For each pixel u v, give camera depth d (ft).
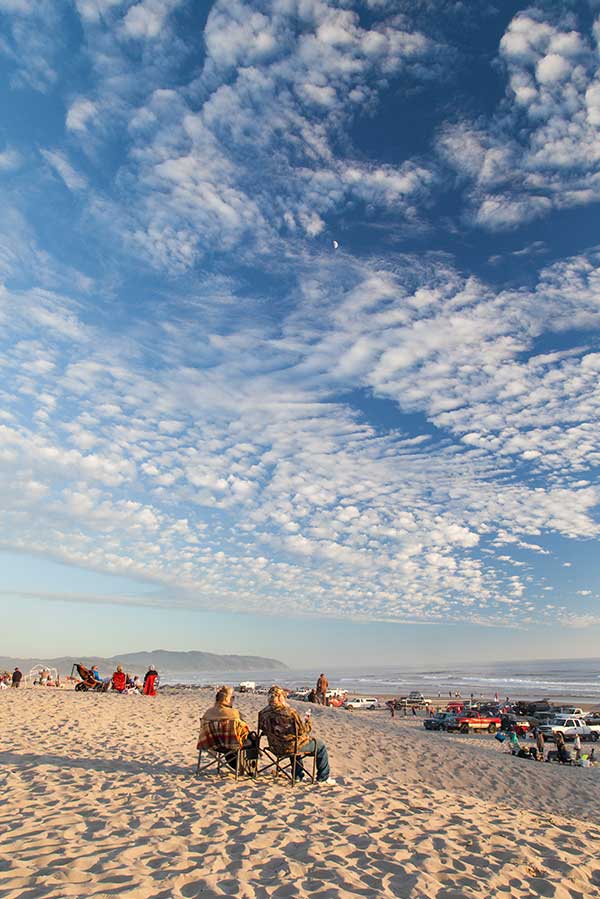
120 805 20.54
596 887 16.28
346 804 22.88
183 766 29.81
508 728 129.49
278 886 13.69
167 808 20.31
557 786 46.26
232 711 27.43
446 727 132.16
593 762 83.10
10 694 63.62
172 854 15.47
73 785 23.43
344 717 67.92
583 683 510.99
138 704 59.00
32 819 18.17
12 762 28.14
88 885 12.84
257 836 17.58
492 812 24.50
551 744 112.57
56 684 105.29
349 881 14.39
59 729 41.06
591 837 21.93
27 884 12.69
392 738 56.03
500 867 16.63
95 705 56.24
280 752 26.35
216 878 13.85
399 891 14.17
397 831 19.30
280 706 26.73
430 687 483.92
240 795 23.07
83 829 17.35
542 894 15.15
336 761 43.57
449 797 27.22
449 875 15.67
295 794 24.11
